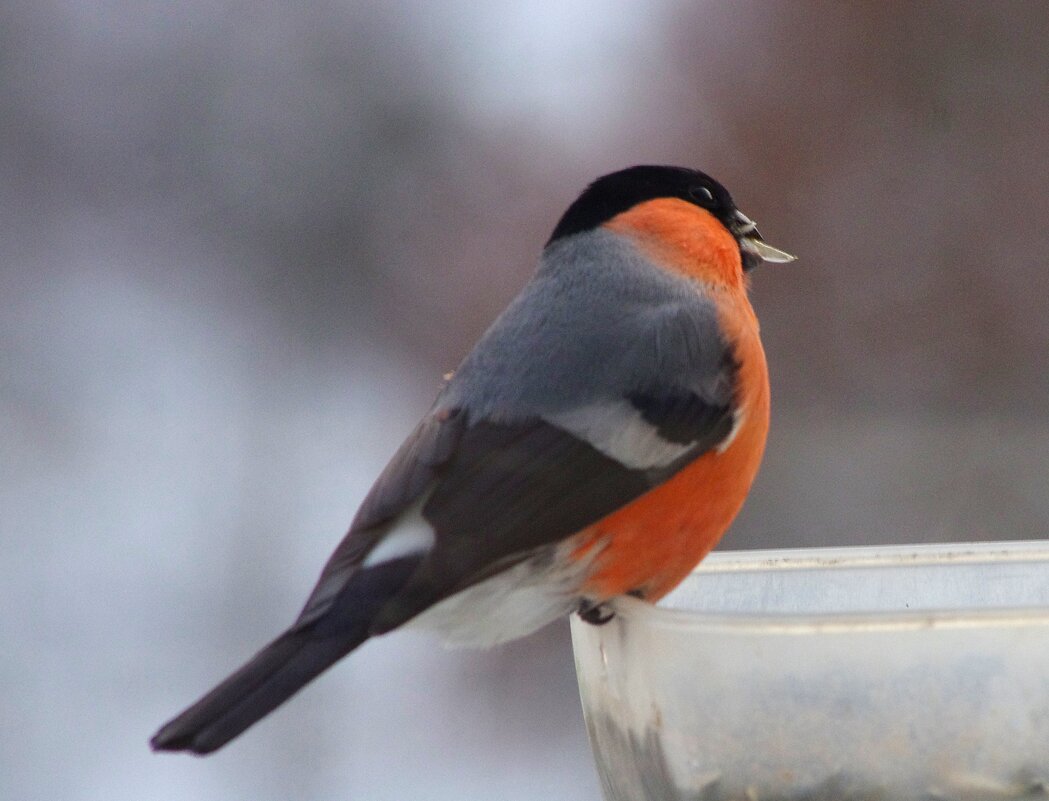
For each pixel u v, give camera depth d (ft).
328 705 32.71
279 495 39.96
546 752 31.89
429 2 42.55
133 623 36.24
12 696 33.99
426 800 31.09
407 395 39.88
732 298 19.98
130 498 39.42
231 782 31.68
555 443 17.25
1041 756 12.64
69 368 42.29
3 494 39.75
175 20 43.78
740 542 33.40
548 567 16.96
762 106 37.42
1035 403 34.27
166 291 42.75
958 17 37.37
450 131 40.88
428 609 16.15
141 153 43.50
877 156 36.76
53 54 43.86
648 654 14.16
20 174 43.50
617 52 39.60
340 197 41.29
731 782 13.44
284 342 41.34
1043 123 36.50
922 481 33.65
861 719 13.03
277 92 42.70
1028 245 35.50
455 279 39.55
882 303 35.42
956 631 12.90
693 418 17.92
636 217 20.42
